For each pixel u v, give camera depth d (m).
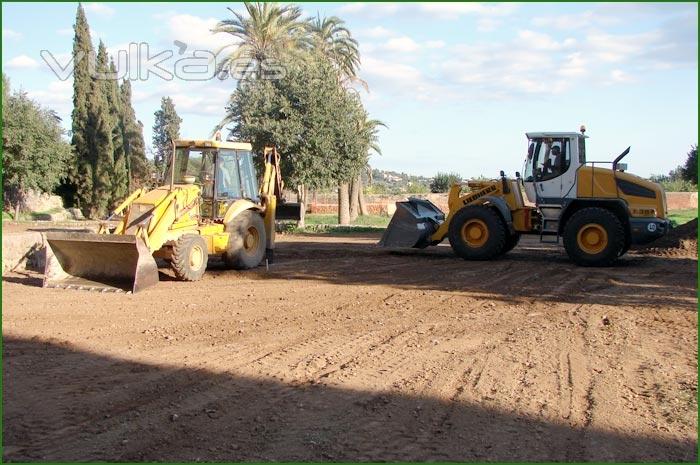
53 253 12.62
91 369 7.25
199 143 14.71
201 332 9.01
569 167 16.70
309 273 15.00
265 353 7.98
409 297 11.84
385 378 7.05
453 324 9.65
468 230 17.56
